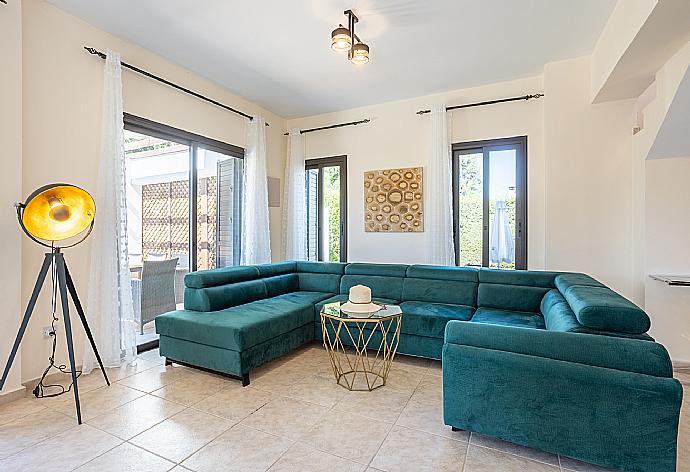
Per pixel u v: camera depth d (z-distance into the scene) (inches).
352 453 72.8
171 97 147.6
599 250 141.8
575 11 112.1
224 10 111.4
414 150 188.2
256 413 88.9
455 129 177.9
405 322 123.4
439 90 177.3
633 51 102.3
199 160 166.9
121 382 108.1
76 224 94.3
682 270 123.3
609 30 117.1
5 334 95.1
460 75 159.9
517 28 121.9
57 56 110.6
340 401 95.2
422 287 145.3
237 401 95.3
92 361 115.3
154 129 141.5
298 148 215.8
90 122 119.0
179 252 164.2
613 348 63.6
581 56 142.6
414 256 188.5
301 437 78.4
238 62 147.5
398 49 136.3
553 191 147.3
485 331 74.3
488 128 170.7
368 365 121.4
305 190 219.1
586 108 142.8
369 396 98.1
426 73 157.8
